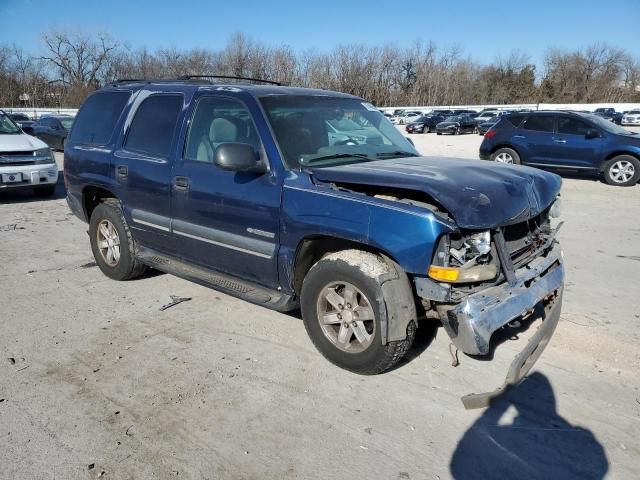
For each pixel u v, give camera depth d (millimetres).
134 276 5367
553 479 2660
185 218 4387
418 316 3635
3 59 57844
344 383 3500
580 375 3611
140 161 4746
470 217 3062
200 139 4320
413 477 2670
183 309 4723
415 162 3994
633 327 4340
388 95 75125
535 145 12852
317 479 2652
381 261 3350
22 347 4000
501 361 3777
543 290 3582
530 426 3070
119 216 5188
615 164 11969
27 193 11016
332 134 4191
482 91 81562
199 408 3227
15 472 2680
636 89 82375
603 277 5586
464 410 3219
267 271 3898
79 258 6293
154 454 2822
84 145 5488
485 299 3160
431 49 77125
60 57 60781
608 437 2975
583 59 81000
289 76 61281
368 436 2977
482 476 2680
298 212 3576
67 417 3135
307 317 3717
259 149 3861
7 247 6781
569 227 7879
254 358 3836
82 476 2658
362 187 3545
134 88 5180
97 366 3721
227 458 2799
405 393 3393
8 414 3158
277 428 3043
